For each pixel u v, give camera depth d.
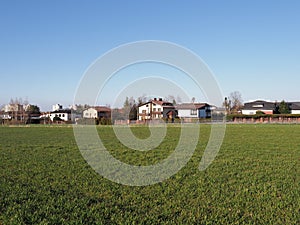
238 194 10.09
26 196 9.66
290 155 19.17
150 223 7.62
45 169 14.26
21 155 18.84
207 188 10.93
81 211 8.35
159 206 8.88
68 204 8.93
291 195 9.94
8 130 43.47
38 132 39.31
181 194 10.15
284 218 7.93
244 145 24.64
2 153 19.70
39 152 20.31
